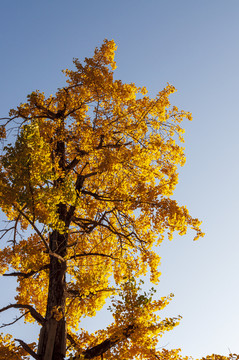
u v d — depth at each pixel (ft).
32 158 25.76
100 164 35.14
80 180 38.58
